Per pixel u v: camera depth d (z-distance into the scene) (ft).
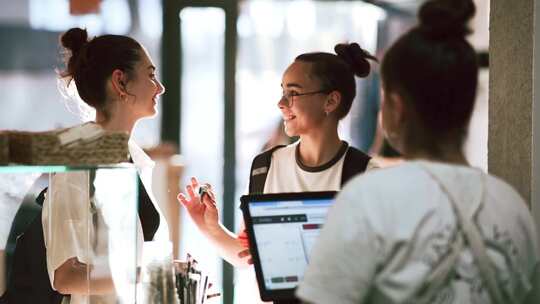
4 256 7.92
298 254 7.45
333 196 7.74
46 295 7.86
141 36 21.34
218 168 21.33
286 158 9.48
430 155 5.70
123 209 7.27
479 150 15.42
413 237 5.32
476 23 17.62
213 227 9.34
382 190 5.40
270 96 21.67
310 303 5.40
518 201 5.79
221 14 20.97
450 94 5.58
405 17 21.53
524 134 8.23
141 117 8.82
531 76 8.15
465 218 5.44
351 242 5.31
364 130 21.47
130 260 7.34
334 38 21.89
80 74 8.59
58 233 7.55
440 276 5.35
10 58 21.68
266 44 21.66
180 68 21.12
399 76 5.65
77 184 7.46
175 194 20.01
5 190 7.86
